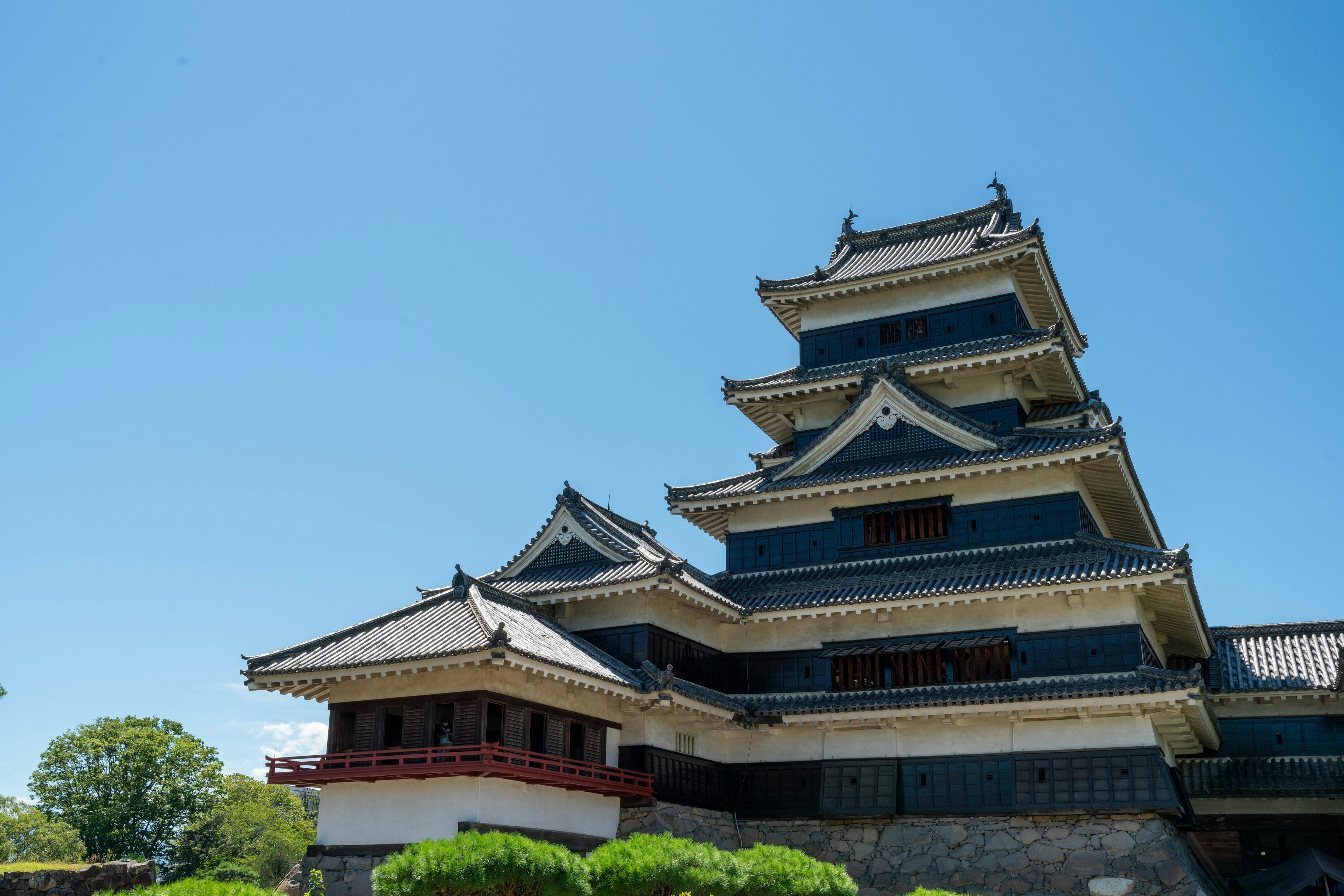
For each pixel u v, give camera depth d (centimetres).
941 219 4797
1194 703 3128
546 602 3703
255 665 3134
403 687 3069
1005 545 3753
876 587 3759
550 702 3158
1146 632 3634
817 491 3969
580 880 2023
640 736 3416
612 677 3167
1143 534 4453
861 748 3622
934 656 3638
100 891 2812
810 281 4559
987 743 3459
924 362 4038
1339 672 3741
